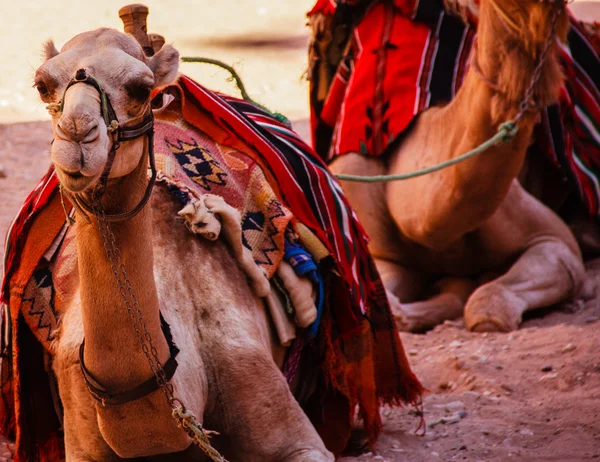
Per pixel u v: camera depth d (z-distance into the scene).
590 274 14.40
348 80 14.88
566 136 14.75
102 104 5.57
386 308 9.41
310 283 8.14
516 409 10.13
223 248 7.59
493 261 13.99
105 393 6.23
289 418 7.26
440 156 12.60
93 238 5.94
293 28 34.41
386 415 10.18
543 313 13.54
